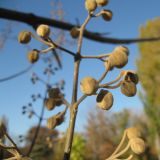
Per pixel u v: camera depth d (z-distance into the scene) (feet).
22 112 1.34
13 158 0.44
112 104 0.45
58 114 0.50
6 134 0.44
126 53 0.47
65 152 0.47
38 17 1.03
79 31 0.55
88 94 0.45
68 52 0.51
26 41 0.52
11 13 1.00
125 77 0.46
